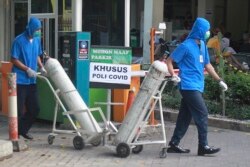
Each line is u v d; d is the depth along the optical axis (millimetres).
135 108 11891
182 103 12406
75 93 12656
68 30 17312
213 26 33312
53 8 18047
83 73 14406
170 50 21844
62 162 11477
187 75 12047
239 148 13273
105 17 19000
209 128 16031
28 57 13102
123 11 18922
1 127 15367
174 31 30688
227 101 17094
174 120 16875
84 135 12992
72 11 16969
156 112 17203
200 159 11977
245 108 16625
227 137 14672
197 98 11969
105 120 12938
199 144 12281
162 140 12883
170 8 32438
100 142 12852
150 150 12742
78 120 12680
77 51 14312
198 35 12086
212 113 17062
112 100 15773
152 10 25969
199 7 32625
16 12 21875
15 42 13078
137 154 12281
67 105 12945
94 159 11758
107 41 19031
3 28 21641
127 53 13727
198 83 12031
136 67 15828
